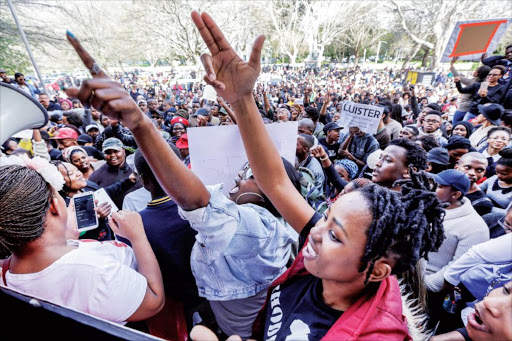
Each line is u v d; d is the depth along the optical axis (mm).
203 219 945
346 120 3656
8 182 758
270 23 28875
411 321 860
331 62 41781
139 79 28688
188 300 1393
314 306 814
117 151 2689
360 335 674
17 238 757
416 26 25203
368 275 710
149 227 1305
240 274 1114
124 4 20875
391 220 670
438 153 2463
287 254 1318
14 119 796
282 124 1649
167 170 835
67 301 847
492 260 1234
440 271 1594
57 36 14602
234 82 907
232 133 1561
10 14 12812
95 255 911
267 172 1049
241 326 1259
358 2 26328
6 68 13578
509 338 705
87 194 1488
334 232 732
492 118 3523
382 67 38156
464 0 19750
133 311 920
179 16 18859
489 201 2154
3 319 617
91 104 664
